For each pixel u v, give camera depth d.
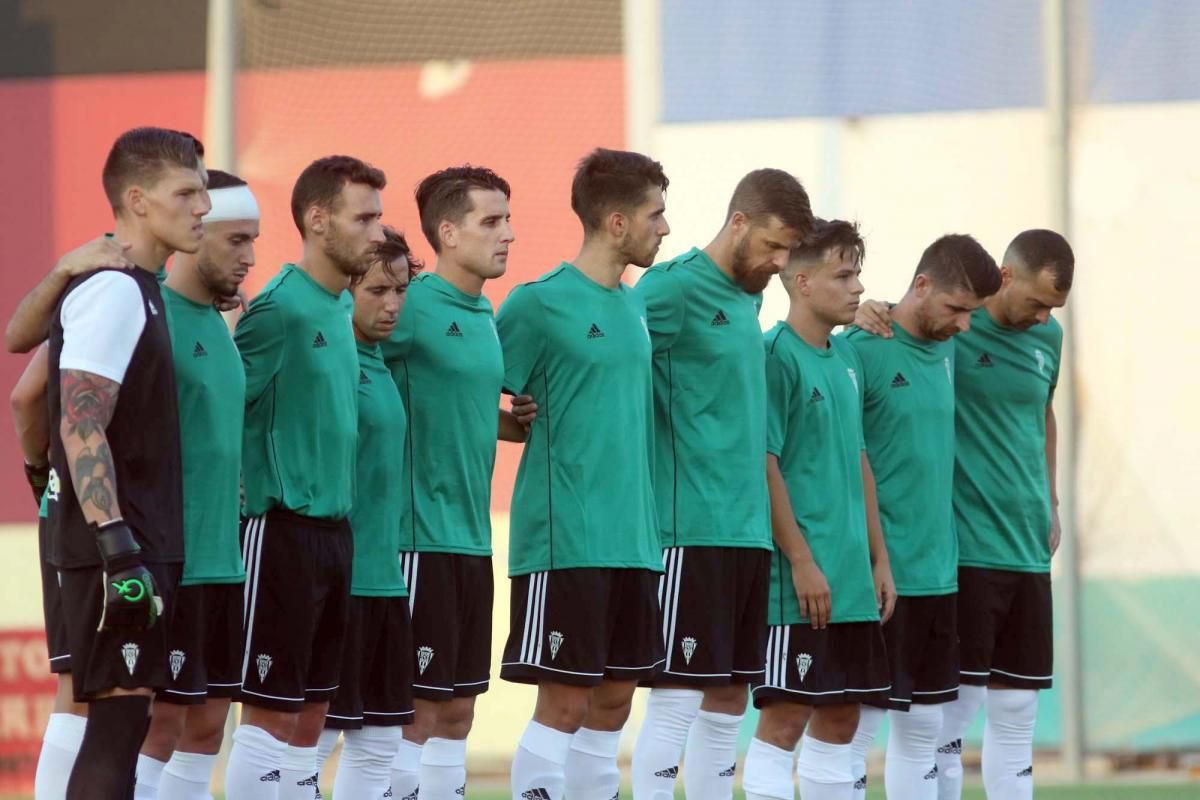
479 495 18.47
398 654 17.75
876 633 19.58
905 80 32.09
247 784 16.25
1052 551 23.88
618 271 18.20
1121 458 31.56
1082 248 31.80
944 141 32.03
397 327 18.06
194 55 32.06
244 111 32.22
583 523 17.47
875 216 32.00
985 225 31.95
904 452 20.97
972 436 22.23
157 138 13.88
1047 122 31.88
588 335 17.77
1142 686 31.31
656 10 32.34
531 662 17.52
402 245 18.00
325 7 32.41
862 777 20.86
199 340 15.47
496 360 18.27
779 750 19.36
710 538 18.20
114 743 13.15
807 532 19.38
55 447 13.31
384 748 17.73
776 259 18.50
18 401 14.39
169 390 13.76
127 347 13.35
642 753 18.25
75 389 13.05
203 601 15.20
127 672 13.16
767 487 18.97
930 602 20.94
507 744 30.70
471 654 18.53
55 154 31.80
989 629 22.06
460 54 32.47
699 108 32.25
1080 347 31.72
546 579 17.53
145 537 13.45
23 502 31.17
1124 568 31.47
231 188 15.53
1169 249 31.70
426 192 18.56
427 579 18.00
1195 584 31.38
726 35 32.25
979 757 30.92
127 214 13.91
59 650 14.48
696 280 18.59
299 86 32.31
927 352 21.27
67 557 13.27
